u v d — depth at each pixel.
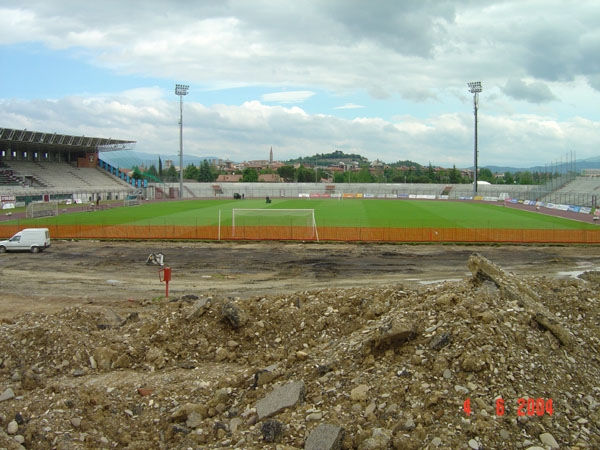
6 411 12.09
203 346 16.38
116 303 26.83
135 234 54.72
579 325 16.16
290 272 36.31
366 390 11.62
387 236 52.59
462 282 17.09
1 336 15.93
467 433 10.16
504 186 147.50
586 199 94.44
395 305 16.86
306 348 15.85
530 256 43.28
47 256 43.09
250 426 11.43
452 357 12.06
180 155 124.00
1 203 82.25
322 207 97.19
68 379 14.58
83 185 112.94
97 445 11.30
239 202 114.31
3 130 90.38
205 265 39.06
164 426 12.06
